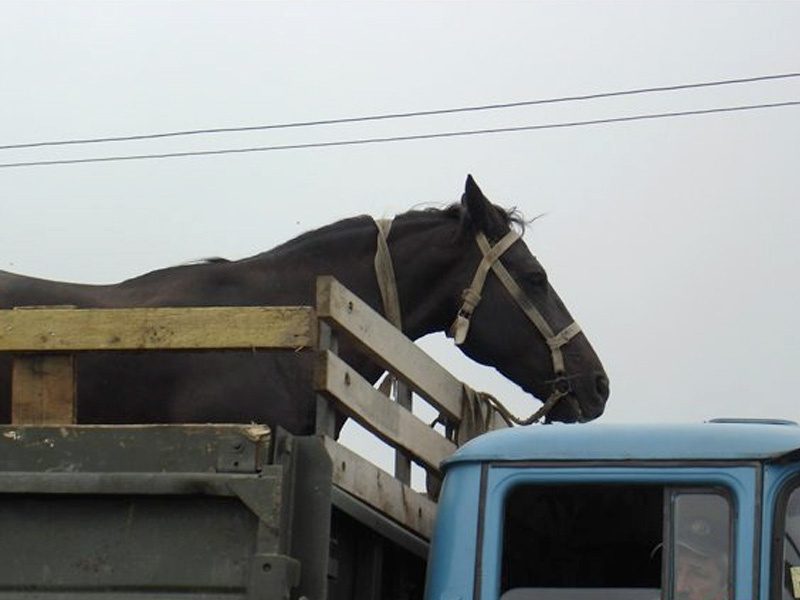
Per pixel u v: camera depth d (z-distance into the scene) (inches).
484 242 283.9
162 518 163.5
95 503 164.7
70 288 264.5
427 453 220.7
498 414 249.3
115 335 180.4
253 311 177.9
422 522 223.3
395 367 207.0
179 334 178.7
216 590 160.7
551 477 173.6
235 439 164.9
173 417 252.1
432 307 285.3
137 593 162.1
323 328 185.6
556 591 173.5
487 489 175.0
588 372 285.0
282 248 277.9
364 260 280.1
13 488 164.1
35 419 183.2
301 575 166.1
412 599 223.6
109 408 253.6
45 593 163.3
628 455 172.2
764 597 163.6
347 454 187.6
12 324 182.7
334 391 183.3
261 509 159.9
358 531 197.8
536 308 284.2
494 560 172.7
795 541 165.6
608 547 173.5
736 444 170.1
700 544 168.4
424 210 289.3
